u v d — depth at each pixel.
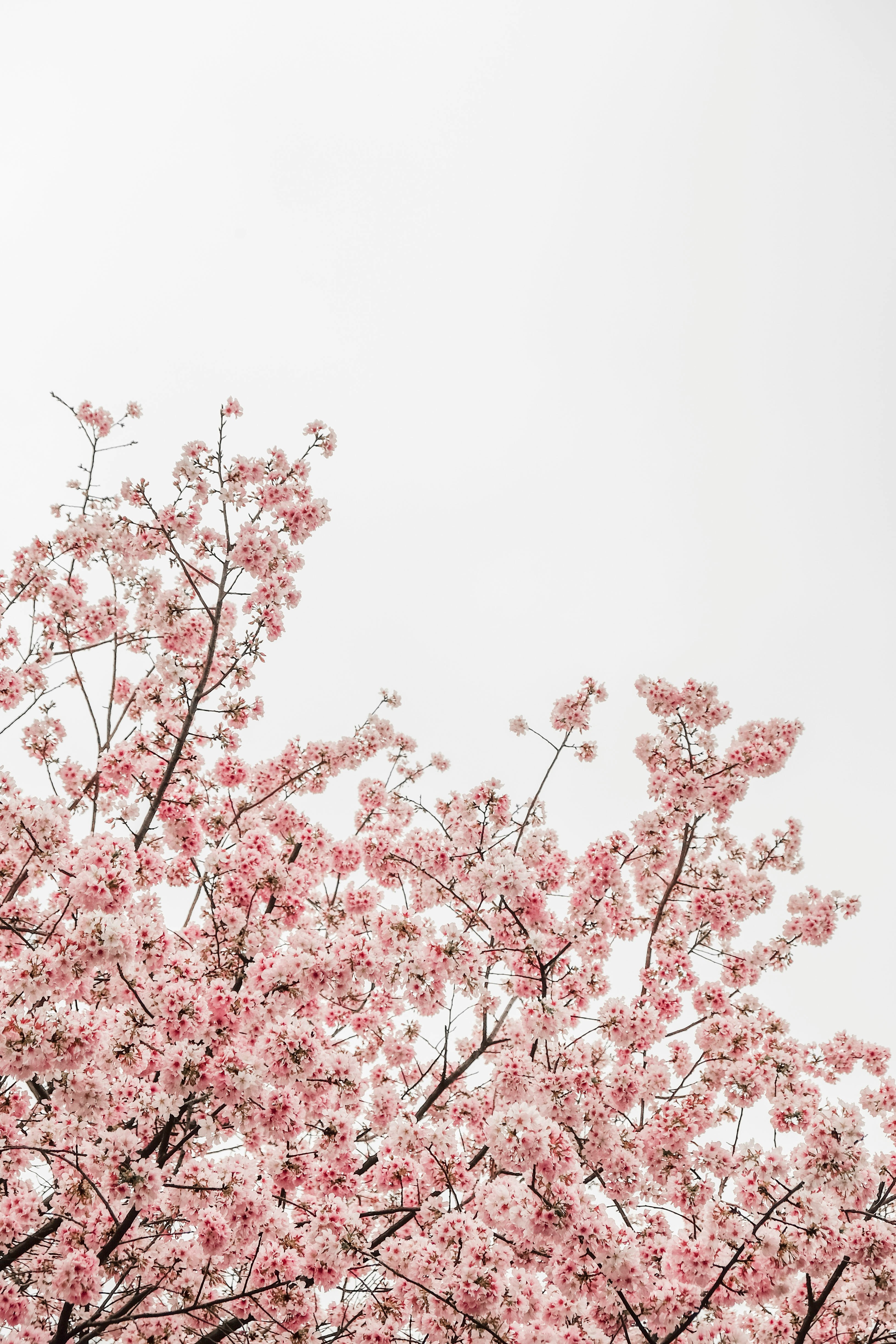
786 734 9.34
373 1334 6.16
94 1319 5.40
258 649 7.99
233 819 8.05
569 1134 6.43
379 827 9.05
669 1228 7.04
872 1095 8.26
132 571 8.45
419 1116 7.25
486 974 7.54
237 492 8.00
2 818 6.45
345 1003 7.00
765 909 9.26
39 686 8.76
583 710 8.77
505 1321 5.96
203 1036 5.32
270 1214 5.59
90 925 5.19
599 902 8.07
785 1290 6.47
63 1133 5.50
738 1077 7.13
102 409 8.80
